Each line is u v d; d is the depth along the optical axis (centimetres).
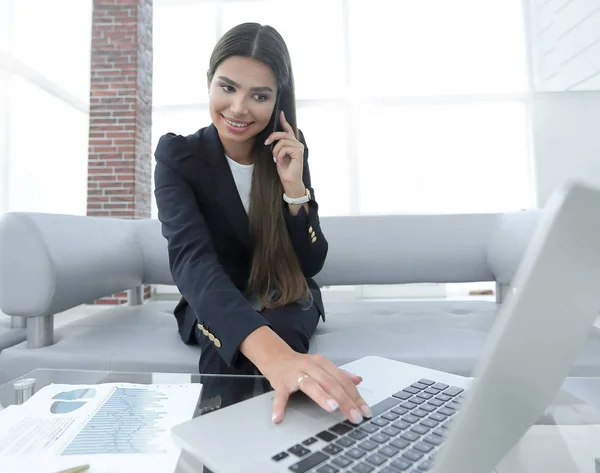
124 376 64
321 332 117
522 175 454
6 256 103
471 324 126
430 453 37
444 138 459
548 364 26
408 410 46
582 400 41
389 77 461
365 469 35
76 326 126
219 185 100
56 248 107
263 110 88
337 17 458
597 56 400
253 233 103
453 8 452
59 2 420
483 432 26
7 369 98
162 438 44
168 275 160
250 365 65
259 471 35
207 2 454
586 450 37
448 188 462
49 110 410
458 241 155
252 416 46
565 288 25
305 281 103
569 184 24
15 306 102
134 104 374
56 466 39
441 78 458
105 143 373
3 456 41
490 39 451
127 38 376
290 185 101
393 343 103
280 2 457
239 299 69
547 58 436
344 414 44
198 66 456
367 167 463
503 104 454
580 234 24
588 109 415
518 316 25
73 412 50
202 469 39
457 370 92
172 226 85
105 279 132
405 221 157
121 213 371
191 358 95
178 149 98
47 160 408
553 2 423
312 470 35
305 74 463
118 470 39
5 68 354
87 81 445
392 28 457
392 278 156
